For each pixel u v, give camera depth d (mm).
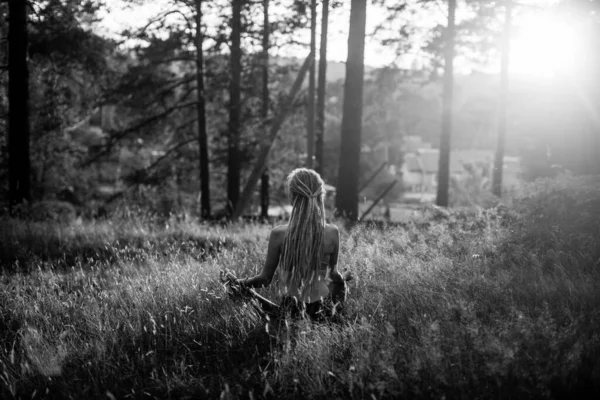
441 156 23156
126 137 20672
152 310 4488
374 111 27594
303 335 3482
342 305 4027
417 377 3037
